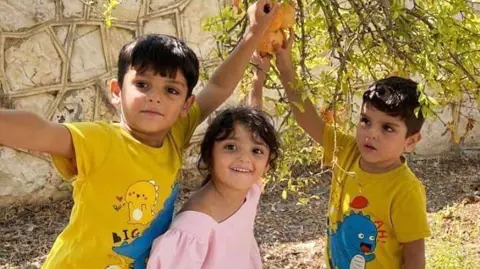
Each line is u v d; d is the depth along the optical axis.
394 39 2.22
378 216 2.25
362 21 2.23
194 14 6.29
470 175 6.82
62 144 1.74
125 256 1.87
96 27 5.96
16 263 4.77
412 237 2.18
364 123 2.26
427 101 1.91
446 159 7.32
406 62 2.32
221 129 2.04
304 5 2.56
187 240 1.94
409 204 2.19
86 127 1.80
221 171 2.03
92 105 5.99
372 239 2.26
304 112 2.43
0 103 5.56
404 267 2.23
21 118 1.63
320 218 5.62
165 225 1.98
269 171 2.50
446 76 2.33
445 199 6.05
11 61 5.60
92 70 5.96
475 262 4.29
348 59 2.31
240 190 2.07
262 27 2.15
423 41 2.13
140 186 1.86
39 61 5.72
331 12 2.30
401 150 2.23
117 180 1.83
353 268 2.31
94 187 1.82
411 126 2.21
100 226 1.83
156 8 6.15
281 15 2.22
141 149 1.89
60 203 5.92
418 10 2.29
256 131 2.04
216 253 2.02
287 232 5.32
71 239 1.86
